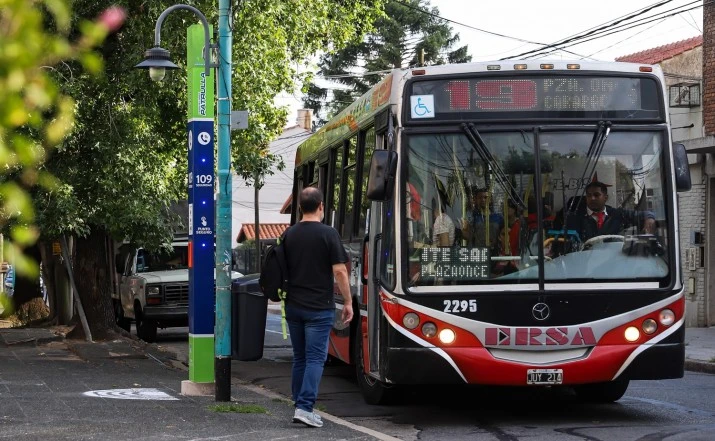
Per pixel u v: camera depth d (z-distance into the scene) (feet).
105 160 54.70
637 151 30.99
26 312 91.50
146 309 73.46
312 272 28.22
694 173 78.23
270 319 113.29
